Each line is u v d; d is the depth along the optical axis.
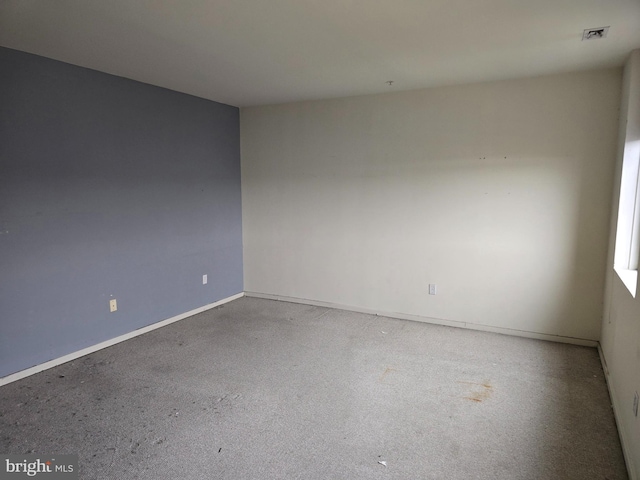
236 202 5.25
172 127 4.23
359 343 3.81
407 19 2.34
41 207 3.13
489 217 3.99
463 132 4.00
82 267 3.46
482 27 2.46
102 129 3.54
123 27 2.47
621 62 3.23
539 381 3.06
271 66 3.30
